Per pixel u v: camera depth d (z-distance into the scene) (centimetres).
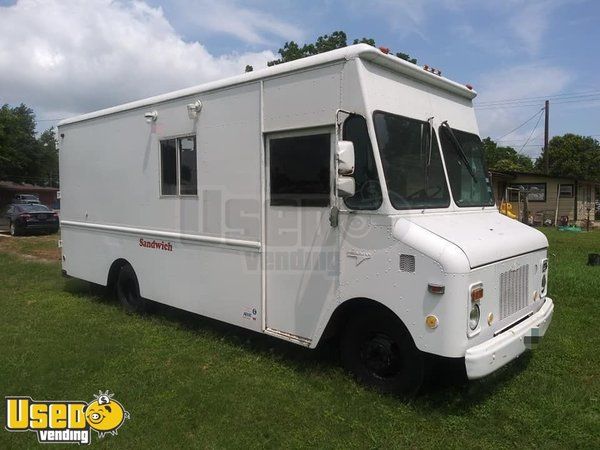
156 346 543
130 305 687
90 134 720
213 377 457
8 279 944
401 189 398
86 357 505
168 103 579
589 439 355
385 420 377
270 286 476
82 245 761
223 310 528
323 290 431
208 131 529
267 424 374
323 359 489
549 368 477
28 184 5328
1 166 3903
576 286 787
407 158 412
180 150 569
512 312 412
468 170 480
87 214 741
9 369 476
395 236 378
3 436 361
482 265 367
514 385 439
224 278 523
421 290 364
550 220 2569
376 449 342
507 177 2616
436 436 359
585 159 4659
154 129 602
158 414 389
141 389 433
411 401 397
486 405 402
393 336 404
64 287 864
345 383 434
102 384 444
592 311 670
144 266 637
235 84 495
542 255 470
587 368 479
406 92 430
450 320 350
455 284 349
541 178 2598
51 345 544
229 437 357
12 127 3769
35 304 740
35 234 2094
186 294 574
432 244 361
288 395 420
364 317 422
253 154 482
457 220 425
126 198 658
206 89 526
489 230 421
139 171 631
